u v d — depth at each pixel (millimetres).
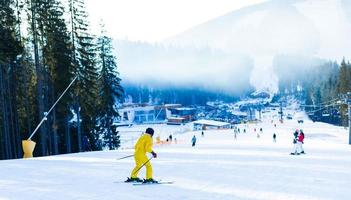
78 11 46031
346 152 33188
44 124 40281
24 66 46344
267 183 14727
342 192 12680
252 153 32156
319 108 158250
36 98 47031
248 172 18312
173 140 80938
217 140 74375
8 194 12531
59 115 45188
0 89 40969
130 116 182375
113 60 53812
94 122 51438
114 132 54031
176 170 19094
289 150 36719
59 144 50812
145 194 12266
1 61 35969
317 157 27391
